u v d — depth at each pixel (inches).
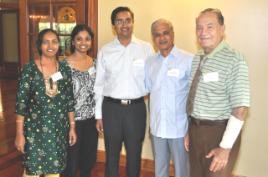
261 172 127.6
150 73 104.4
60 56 133.8
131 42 108.3
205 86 77.9
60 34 141.0
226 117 77.1
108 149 112.0
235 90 72.9
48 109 99.2
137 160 112.2
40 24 147.0
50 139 100.1
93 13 137.9
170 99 99.1
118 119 108.2
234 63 73.9
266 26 119.6
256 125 125.8
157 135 102.4
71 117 107.0
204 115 78.9
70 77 105.1
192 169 85.7
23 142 99.5
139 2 133.0
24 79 97.0
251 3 120.3
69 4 140.4
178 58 98.5
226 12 123.3
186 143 95.5
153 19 132.2
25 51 150.7
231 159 77.4
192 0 126.6
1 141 168.9
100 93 111.8
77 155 113.4
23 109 98.1
